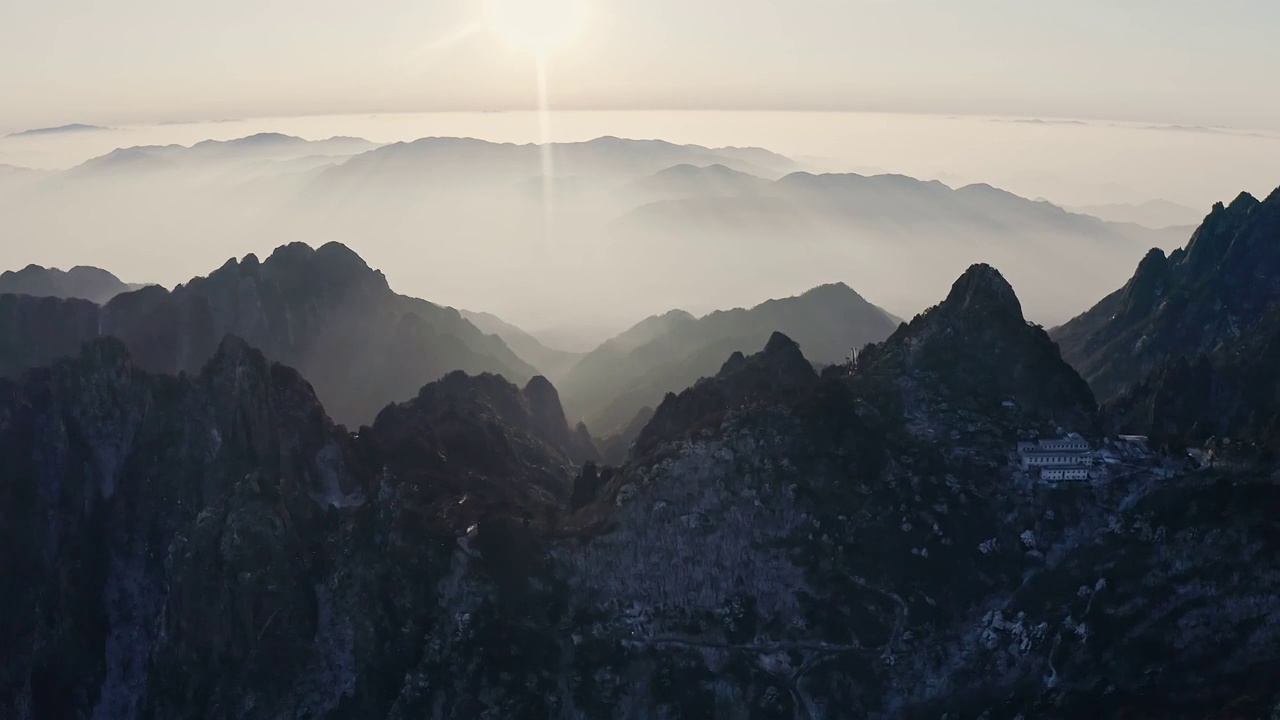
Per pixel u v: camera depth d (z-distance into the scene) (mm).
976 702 196125
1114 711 184125
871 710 199375
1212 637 191875
